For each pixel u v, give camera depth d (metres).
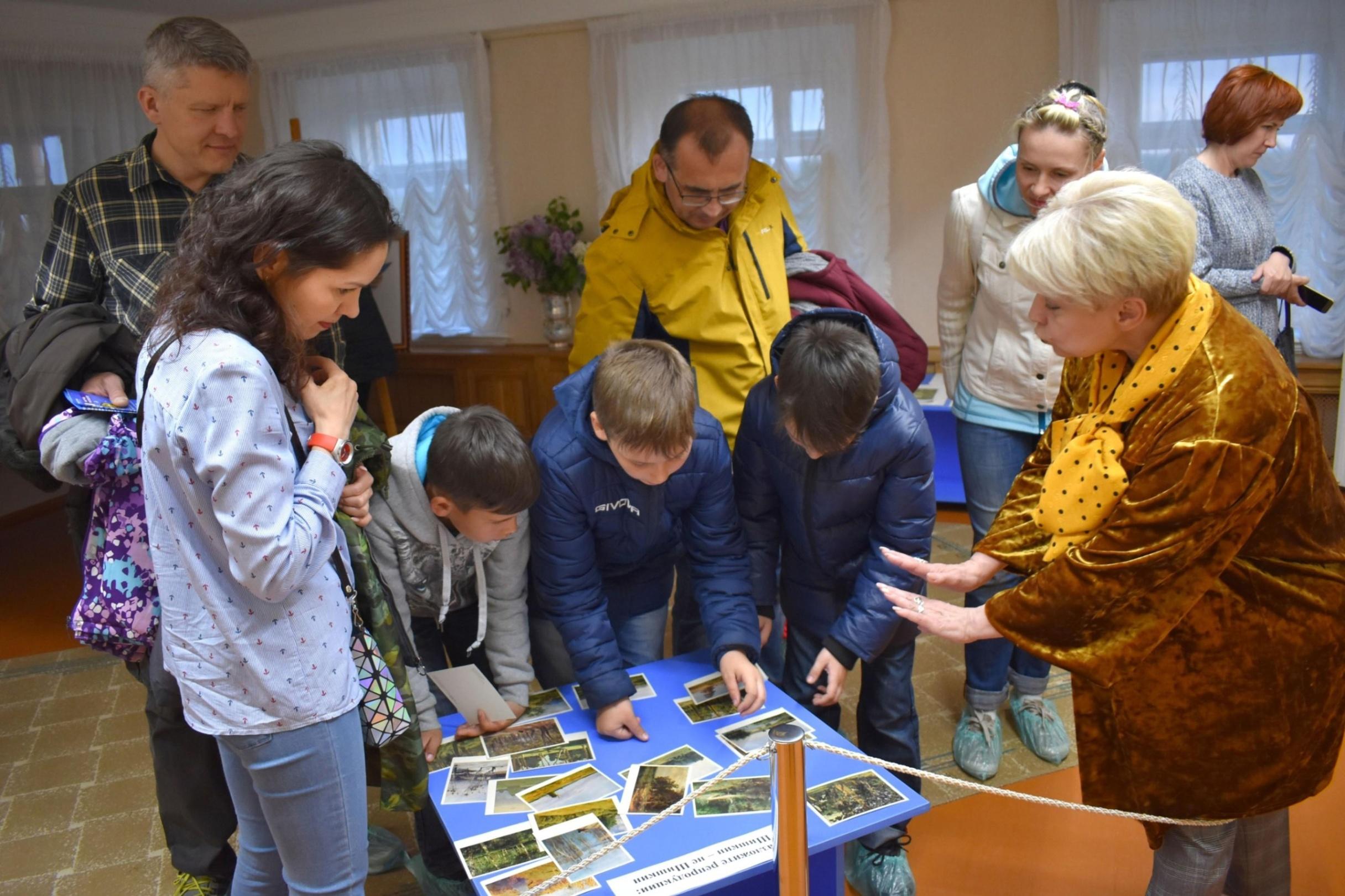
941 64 4.95
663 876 1.41
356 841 1.42
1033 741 2.66
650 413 1.62
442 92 5.80
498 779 1.67
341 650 1.37
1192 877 1.60
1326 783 1.55
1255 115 2.61
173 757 1.80
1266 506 1.36
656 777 1.65
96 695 3.31
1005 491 2.54
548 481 1.83
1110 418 1.48
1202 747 1.50
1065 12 4.59
